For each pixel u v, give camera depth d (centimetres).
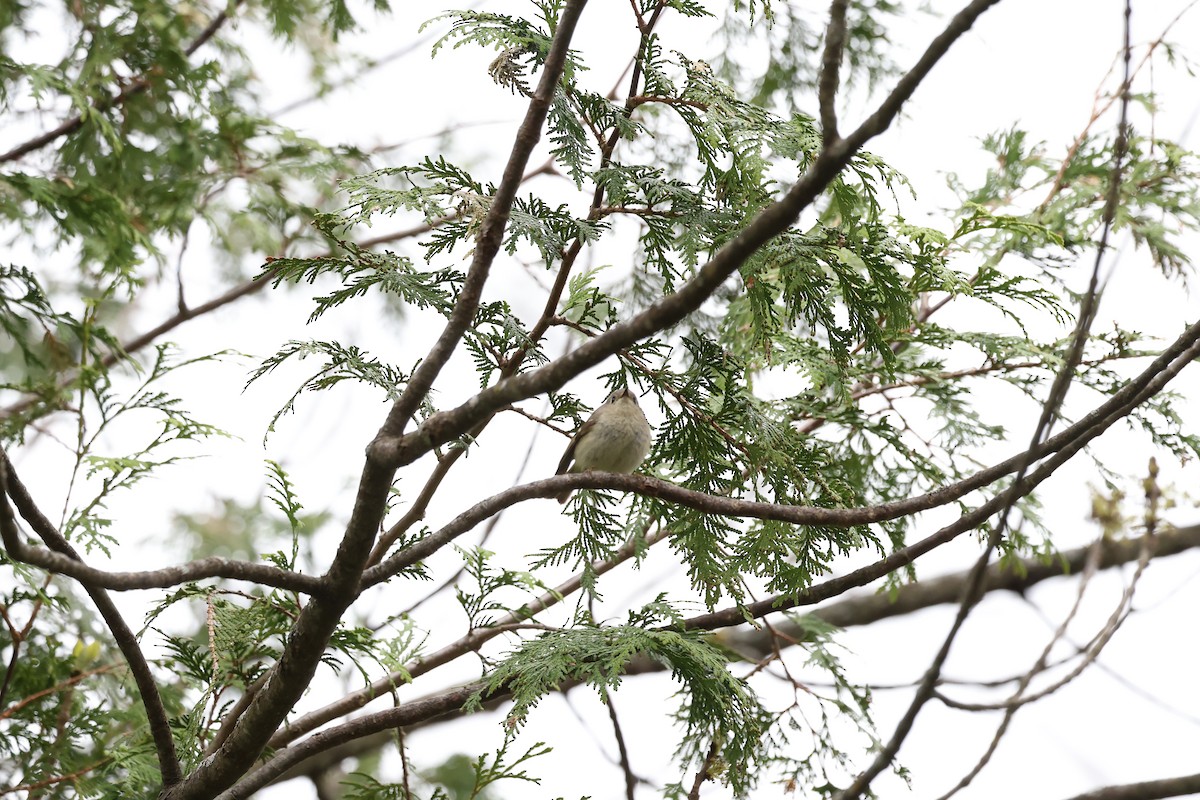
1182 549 1478
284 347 826
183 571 667
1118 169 565
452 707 862
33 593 1003
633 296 1426
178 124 1399
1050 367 1181
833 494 913
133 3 1347
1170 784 821
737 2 888
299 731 986
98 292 1555
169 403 1006
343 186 858
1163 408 1172
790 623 1773
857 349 1178
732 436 904
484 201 820
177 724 973
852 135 599
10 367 1589
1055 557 1614
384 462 712
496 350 852
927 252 1059
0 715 1001
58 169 1372
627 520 998
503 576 975
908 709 584
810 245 865
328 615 766
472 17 838
